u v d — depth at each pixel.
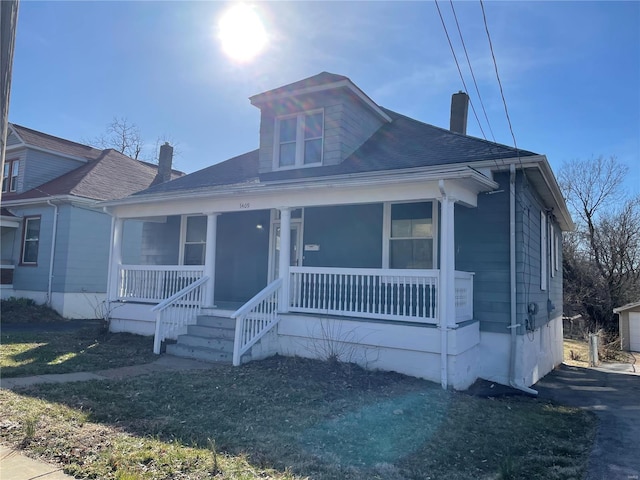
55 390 6.00
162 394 5.98
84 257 16.53
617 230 29.86
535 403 7.19
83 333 11.05
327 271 8.58
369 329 7.82
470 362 7.86
